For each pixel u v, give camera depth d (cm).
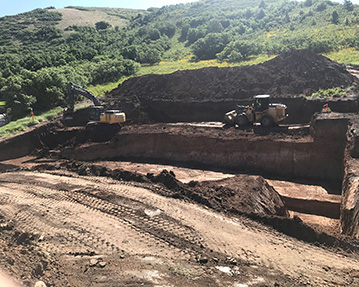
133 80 3497
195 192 1258
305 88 2620
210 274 763
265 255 862
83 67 4984
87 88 4297
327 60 2795
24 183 1430
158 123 2791
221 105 2738
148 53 5672
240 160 2134
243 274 768
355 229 1099
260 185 1487
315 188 1802
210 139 2238
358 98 2219
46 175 1554
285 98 2498
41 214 1088
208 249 884
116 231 969
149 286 696
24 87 3519
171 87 3183
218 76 3047
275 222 1032
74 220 1041
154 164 2317
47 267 758
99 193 1248
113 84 4481
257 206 1305
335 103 2239
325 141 1888
